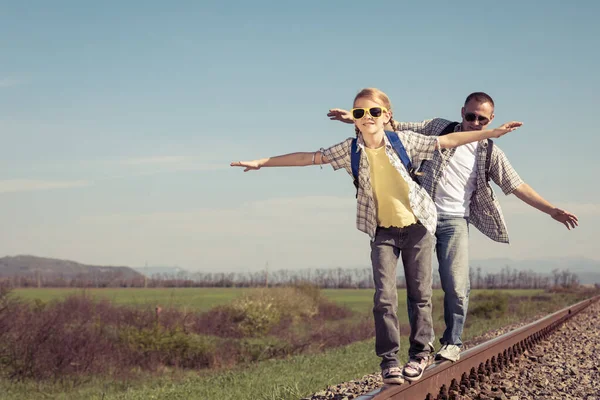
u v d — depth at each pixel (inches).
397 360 213.2
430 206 207.8
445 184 253.9
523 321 1037.8
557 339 584.4
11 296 842.2
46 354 759.7
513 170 259.0
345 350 753.0
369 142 201.9
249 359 860.0
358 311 2108.8
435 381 249.1
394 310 211.3
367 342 901.8
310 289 1964.8
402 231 209.8
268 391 396.5
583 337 606.9
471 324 1227.2
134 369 815.7
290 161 206.4
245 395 412.5
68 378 745.0
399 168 199.8
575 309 977.5
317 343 973.2
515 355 409.1
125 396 539.5
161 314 1165.1
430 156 205.2
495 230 264.2
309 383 418.0
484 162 255.6
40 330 784.9
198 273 7751.0
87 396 632.4
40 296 2472.9
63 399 628.7
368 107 197.3
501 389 294.0
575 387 317.7
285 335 1296.8
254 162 204.2
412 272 214.5
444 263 254.7
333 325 1457.9
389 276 211.6
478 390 282.2
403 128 261.7
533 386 314.0
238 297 1569.9
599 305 1305.4
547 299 2303.2
